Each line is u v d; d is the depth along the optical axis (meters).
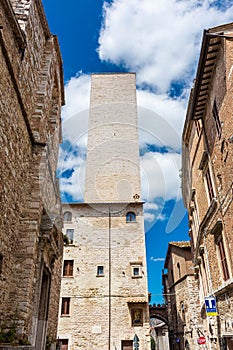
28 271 6.73
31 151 8.18
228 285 8.80
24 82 7.60
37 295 7.36
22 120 7.34
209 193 11.51
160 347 32.91
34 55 8.62
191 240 16.42
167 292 29.81
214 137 10.29
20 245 7.01
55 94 11.58
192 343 19.72
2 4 5.85
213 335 11.63
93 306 18.81
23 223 7.28
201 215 12.84
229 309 9.20
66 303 19.22
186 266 21.58
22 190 7.46
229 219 8.90
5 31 6.01
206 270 12.36
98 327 18.36
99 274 19.28
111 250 19.45
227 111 8.81
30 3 8.11
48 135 9.62
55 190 8.48
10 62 6.19
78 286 19.16
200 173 12.51
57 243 9.85
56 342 10.70
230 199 8.73
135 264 19.25
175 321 25.06
